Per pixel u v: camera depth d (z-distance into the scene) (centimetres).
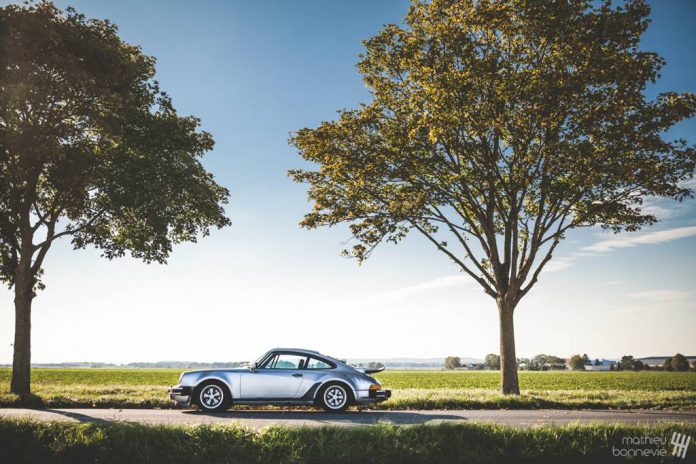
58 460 731
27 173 1823
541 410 1551
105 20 1928
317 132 1892
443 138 1775
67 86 1647
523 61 1680
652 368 17812
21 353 1806
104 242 1955
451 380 7600
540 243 1869
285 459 713
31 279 1870
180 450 732
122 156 1825
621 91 1605
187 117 2134
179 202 1945
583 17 1585
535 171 1692
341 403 1316
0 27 1574
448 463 742
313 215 1997
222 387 1316
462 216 1995
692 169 1633
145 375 8769
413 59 1750
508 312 1894
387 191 1966
